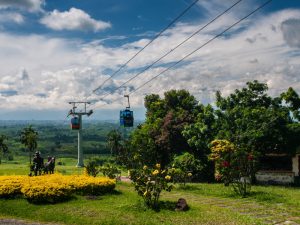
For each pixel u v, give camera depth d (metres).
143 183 21.94
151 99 66.38
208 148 45.12
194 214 20.22
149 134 51.69
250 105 44.53
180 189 33.97
